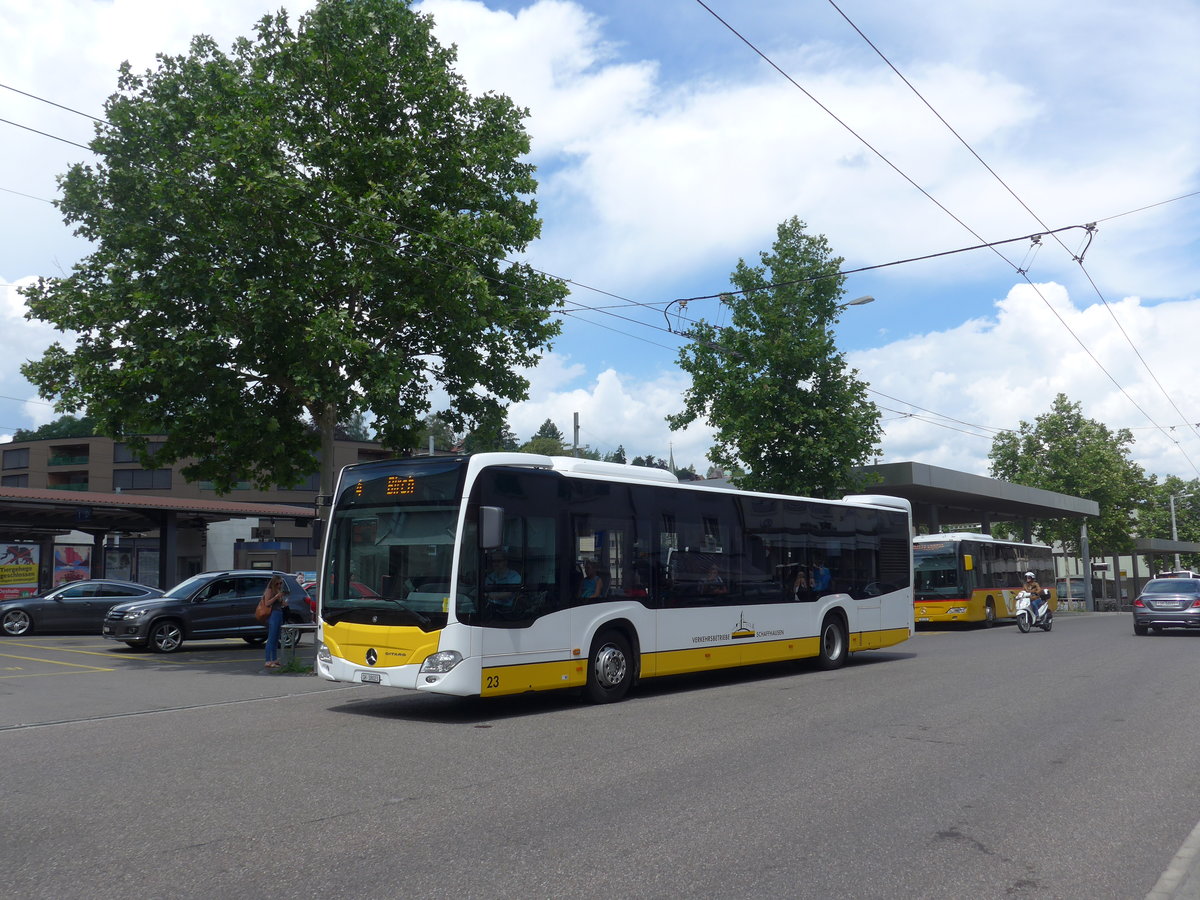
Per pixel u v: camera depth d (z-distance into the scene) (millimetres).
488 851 5824
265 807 6906
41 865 5555
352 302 18516
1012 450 59844
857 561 18062
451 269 18000
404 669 11164
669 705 12500
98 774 8141
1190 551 75250
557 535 12336
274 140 17266
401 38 18844
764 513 15930
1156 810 6938
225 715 11828
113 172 17250
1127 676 15383
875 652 20906
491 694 11219
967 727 10430
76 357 17625
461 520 11219
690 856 5742
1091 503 52469
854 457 29016
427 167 19000
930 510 42719
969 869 5570
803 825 6457
